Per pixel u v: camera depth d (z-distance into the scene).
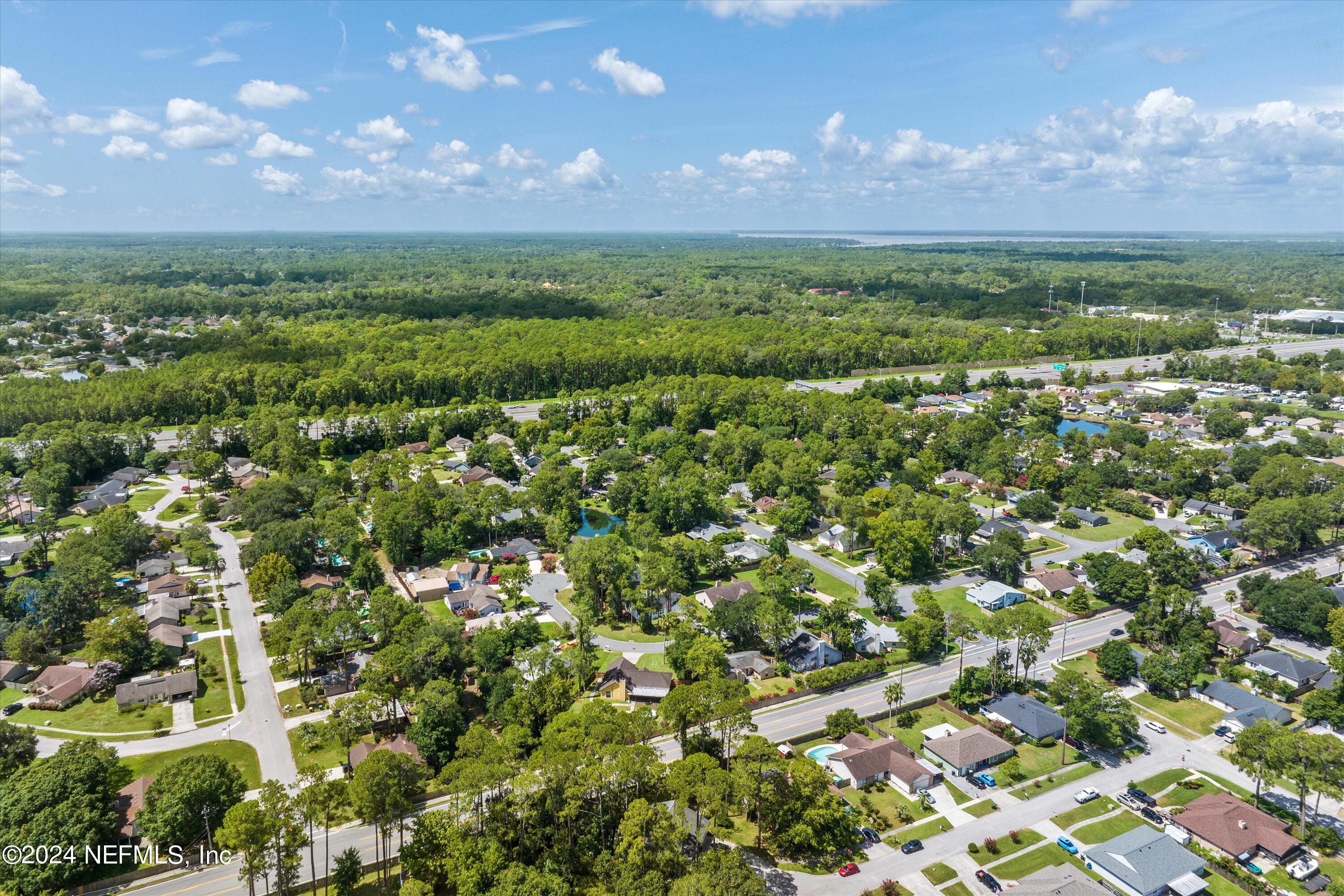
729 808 110.19
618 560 179.88
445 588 182.25
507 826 100.62
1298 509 198.50
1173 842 102.94
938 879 99.62
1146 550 192.12
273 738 129.00
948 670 152.00
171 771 105.88
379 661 136.75
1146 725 134.50
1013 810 113.56
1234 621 168.25
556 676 132.00
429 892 92.75
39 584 165.88
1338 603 161.75
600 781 98.94
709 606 176.25
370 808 95.31
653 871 91.31
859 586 188.00
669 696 119.31
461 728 122.69
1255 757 113.81
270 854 95.69
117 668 142.75
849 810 111.56
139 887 97.69
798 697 142.00
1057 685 133.75
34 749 117.88
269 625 165.50
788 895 97.06
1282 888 98.69
